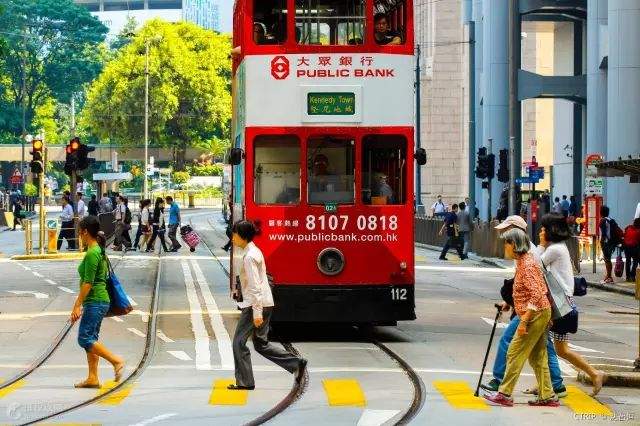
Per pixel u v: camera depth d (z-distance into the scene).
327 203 39.34
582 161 140.00
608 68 99.75
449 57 179.75
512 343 27.89
